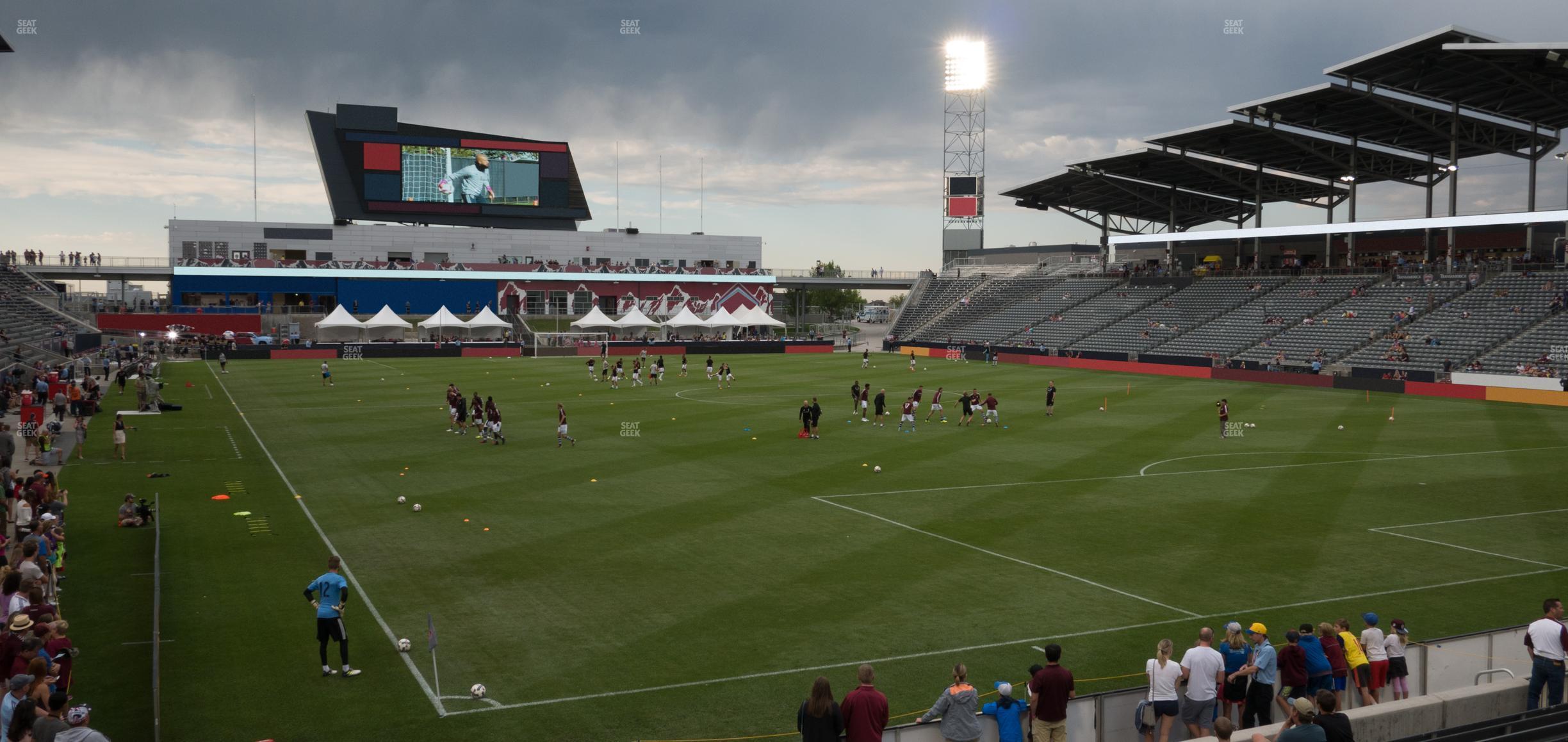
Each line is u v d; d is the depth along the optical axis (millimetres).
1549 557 24797
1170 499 31312
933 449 41000
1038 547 25562
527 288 121125
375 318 96438
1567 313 64562
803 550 25094
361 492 31641
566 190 126000
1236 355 78375
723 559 24266
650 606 20734
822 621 19922
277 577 22531
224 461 37188
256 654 18016
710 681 16969
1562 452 39875
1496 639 16828
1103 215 112125
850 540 26188
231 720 15305
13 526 24500
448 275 117000
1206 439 43656
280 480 33594
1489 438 43875
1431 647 16156
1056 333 96875
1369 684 15570
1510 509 29859
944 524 27906
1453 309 71438
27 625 14500
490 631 19281
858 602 21078
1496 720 12883
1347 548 25484
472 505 29906
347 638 17766
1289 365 70312
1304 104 70750
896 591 21812
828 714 11758
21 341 68188
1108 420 50469
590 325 104812
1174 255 110375
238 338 96375
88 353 76250
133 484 32594
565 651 18250
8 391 48625
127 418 48406
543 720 15492
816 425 44562
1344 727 11164
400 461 37312
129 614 20000
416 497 31000
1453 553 25125
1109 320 95062
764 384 68812
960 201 123750
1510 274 73000
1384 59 62000
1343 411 54031
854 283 139875
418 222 120562
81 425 39062
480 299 119000
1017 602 21219
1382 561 24422
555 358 95500
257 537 26031
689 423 48625
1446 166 80125
